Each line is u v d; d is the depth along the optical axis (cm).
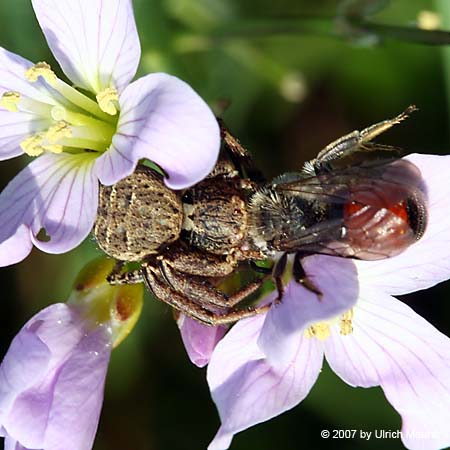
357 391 14
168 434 14
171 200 12
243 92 15
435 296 14
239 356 12
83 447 12
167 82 12
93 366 13
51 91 13
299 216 12
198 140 12
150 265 12
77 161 12
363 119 15
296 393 12
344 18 14
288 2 15
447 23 14
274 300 12
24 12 14
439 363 12
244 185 12
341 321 12
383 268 12
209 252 12
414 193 12
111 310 13
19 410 12
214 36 14
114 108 12
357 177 12
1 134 13
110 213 12
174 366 14
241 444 14
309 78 15
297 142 15
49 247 12
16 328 14
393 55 15
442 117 15
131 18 12
